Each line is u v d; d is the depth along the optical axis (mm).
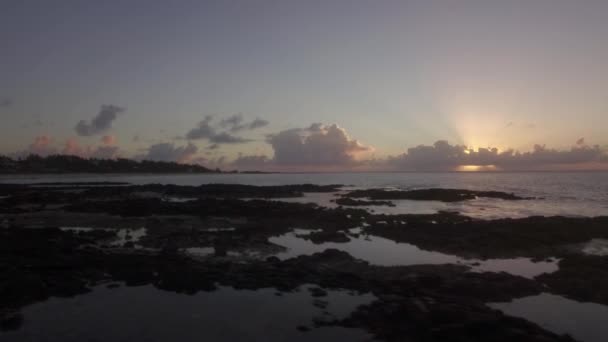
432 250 21641
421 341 10172
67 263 16406
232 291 13859
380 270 17219
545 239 23281
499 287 14766
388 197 56281
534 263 19281
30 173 171500
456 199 53438
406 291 13797
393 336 10469
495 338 10023
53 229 24719
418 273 16812
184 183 115000
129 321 11414
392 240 24172
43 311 11992
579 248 22250
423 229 26703
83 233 25141
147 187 73688
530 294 14477
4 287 13047
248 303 12812
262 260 18859
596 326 11953
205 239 23547
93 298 13094
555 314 12812
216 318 11680
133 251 20125
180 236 24234
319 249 21688
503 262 19453
